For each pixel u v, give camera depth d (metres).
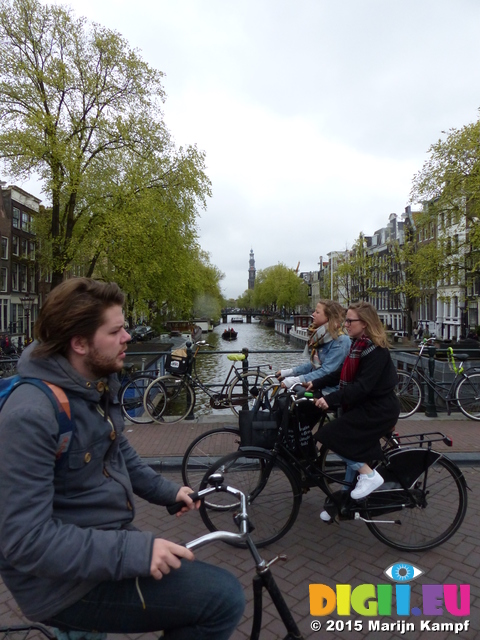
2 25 16.62
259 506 3.40
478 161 19.58
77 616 1.32
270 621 2.58
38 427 1.23
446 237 22.50
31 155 15.86
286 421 3.42
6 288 30.59
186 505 1.75
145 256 18.41
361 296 39.12
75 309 1.37
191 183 18.77
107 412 1.49
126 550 1.23
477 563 3.18
